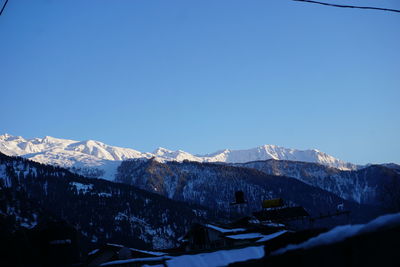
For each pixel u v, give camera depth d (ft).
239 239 154.20
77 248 91.35
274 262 28.76
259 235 158.30
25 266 62.90
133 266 77.46
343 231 25.59
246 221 180.45
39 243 85.92
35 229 89.35
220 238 167.84
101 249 162.09
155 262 75.46
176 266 71.41
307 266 26.55
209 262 73.61
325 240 26.16
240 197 208.33
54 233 87.51
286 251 28.50
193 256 75.77
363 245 24.03
